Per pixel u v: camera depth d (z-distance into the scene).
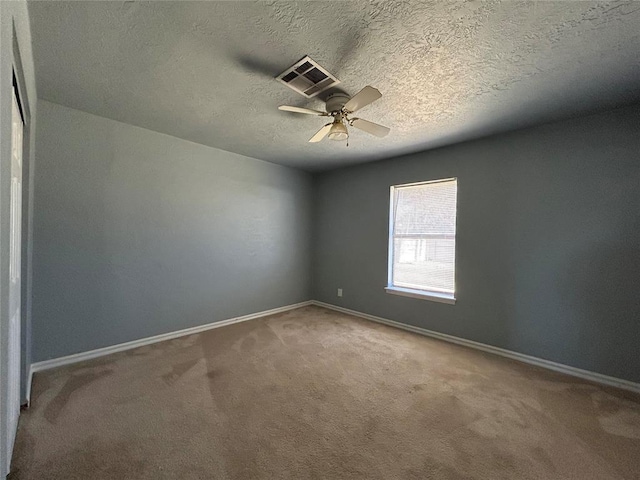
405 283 3.82
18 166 1.66
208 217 3.55
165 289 3.19
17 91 1.52
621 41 1.58
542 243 2.71
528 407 2.01
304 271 4.82
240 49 1.70
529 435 1.72
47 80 2.07
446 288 3.41
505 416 1.90
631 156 2.29
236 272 3.86
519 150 2.84
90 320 2.68
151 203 3.06
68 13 1.42
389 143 3.28
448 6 1.35
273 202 4.31
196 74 1.97
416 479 1.41
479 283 3.09
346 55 1.73
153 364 2.58
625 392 2.23
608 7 1.34
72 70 1.93
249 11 1.40
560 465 1.51
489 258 3.03
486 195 3.05
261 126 2.87
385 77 1.95
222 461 1.51
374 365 2.63
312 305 4.86
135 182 2.94
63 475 1.40
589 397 2.15
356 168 4.33
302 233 4.77
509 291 2.89
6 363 0.94
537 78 1.95
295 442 1.65
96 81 2.07
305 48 1.67
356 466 1.49
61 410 1.89
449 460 1.53
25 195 1.97
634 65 1.79
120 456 1.53
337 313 4.39
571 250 2.56
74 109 2.55
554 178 2.64
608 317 2.38
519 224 2.84
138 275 2.98
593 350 2.44
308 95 2.15
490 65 1.81
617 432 1.75
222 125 2.86
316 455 1.56
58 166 2.49
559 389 2.26
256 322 3.89
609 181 2.38
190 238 3.38
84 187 2.63
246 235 3.97
